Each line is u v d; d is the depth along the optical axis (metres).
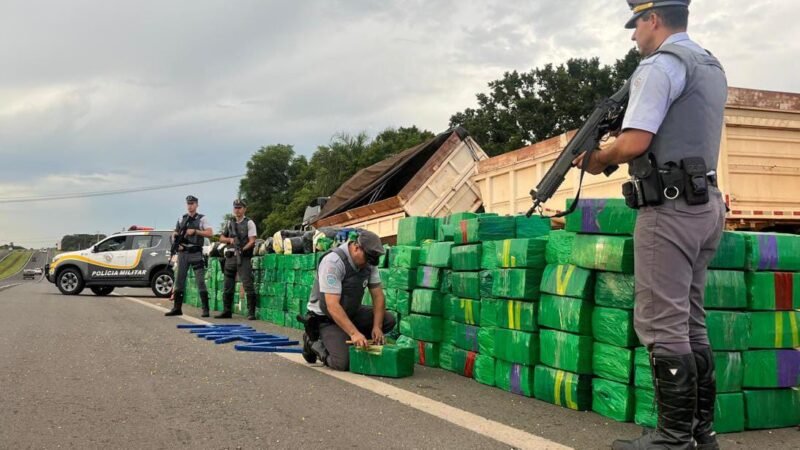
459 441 3.13
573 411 3.74
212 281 11.61
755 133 7.18
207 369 4.99
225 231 9.74
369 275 5.18
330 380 4.61
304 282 7.89
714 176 2.77
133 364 5.18
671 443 2.75
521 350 4.11
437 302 5.21
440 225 5.75
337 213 13.78
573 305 3.74
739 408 3.44
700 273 2.96
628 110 2.74
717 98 2.77
